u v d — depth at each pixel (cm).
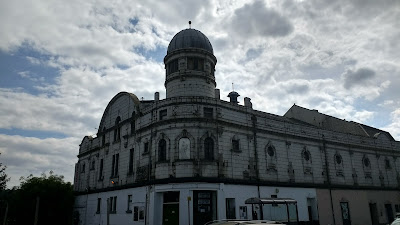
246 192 3198
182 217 2795
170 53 3631
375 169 4812
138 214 3206
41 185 4403
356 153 4638
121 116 4088
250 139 3469
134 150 3584
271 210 3319
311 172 3944
